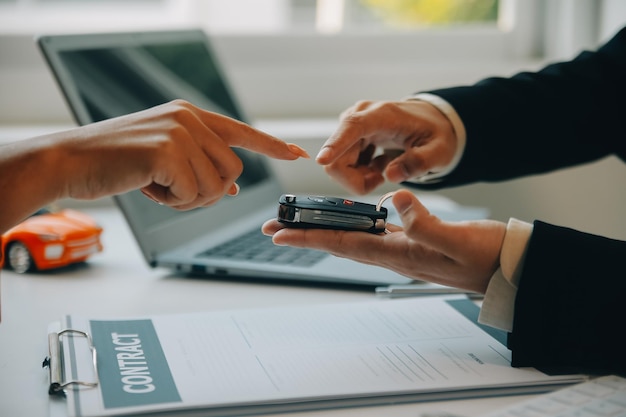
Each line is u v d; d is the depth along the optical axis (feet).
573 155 2.99
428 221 1.87
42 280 2.65
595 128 2.98
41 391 1.74
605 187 4.50
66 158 1.80
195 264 2.66
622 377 1.81
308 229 2.02
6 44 4.42
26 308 2.34
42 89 4.42
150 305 2.39
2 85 4.36
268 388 1.68
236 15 5.07
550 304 1.86
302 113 4.85
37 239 2.69
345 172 2.55
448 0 5.28
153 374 1.75
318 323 2.14
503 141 2.76
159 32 3.50
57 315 2.28
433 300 2.36
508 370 1.83
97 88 2.87
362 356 1.90
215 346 1.94
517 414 1.55
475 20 5.31
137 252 3.07
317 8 5.15
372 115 2.42
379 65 5.05
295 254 2.83
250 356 1.88
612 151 3.14
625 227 4.54
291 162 4.18
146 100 3.17
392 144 2.60
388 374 1.78
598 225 4.53
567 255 1.88
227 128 1.98
